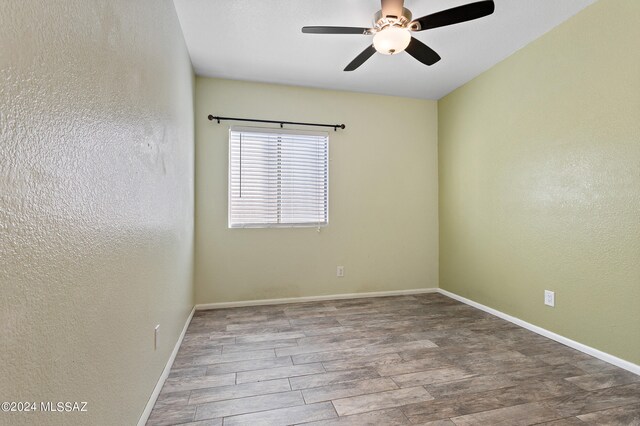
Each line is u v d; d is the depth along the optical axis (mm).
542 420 1496
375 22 2012
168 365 1946
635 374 1909
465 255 3506
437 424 1468
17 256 636
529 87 2689
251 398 1674
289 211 3533
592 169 2172
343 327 2738
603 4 2102
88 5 926
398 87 3611
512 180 2867
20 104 644
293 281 3531
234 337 2510
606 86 2082
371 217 3787
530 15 2301
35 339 693
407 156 3914
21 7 645
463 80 3432
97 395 985
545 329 2533
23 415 653
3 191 595
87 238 923
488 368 2000
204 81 3316
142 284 1429
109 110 1074
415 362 2084
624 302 1986
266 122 3447
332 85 3547
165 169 1868
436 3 2178
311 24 2414
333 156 3674
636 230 1924
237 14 2287
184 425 1456
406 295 3844
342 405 1613
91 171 949
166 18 1908
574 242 2303
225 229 3346
